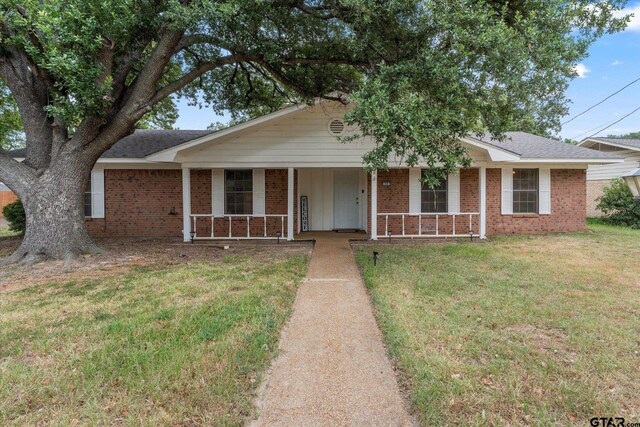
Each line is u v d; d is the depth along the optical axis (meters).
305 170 12.50
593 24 6.17
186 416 2.29
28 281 5.59
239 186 11.21
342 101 8.80
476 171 11.02
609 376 2.71
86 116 6.69
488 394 2.49
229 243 9.91
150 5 6.52
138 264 6.90
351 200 12.71
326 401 2.49
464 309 4.20
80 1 5.40
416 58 5.87
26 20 5.35
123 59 7.88
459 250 8.27
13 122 12.36
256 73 10.92
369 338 3.55
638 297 4.61
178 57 9.55
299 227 11.63
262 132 9.84
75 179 7.23
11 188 7.11
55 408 2.36
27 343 3.31
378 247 8.92
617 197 13.49
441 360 2.96
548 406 2.36
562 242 9.38
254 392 2.59
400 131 5.08
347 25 7.21
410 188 11.04
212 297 4.73
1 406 2.36
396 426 2.23
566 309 4.16
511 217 11.20
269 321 3.84
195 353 3.06
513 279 5.57
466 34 5.17
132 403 2.40
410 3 5.48
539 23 5.71
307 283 5.62
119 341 3.31
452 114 5.35
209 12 5.80
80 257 7.12
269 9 6.82
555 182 11.23
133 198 11.25
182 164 9.86
